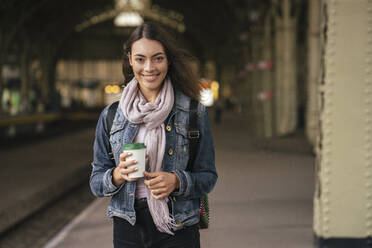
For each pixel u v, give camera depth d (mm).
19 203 7895
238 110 39906
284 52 15602
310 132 12688
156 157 2113
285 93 15570
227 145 14938
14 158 13688
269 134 17219
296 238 4836
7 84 33281
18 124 23156
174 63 2178
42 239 6125
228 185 7840
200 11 44219
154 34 2092
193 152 2170
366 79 4031
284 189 7453
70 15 45281
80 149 16328
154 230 2133
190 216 2156
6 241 6012
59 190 9125
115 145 2148
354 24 4012
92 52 60188
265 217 5715
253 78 21797
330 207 4152
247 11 21125
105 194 2135
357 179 4105
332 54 4043
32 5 31500
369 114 4055
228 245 4582
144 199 2117
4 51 30719
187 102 2184
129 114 2111
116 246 2199
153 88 2113
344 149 4094
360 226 4129
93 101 63625
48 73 46469
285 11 15453
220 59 47125
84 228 5629
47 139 20766
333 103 4070
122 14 52469
